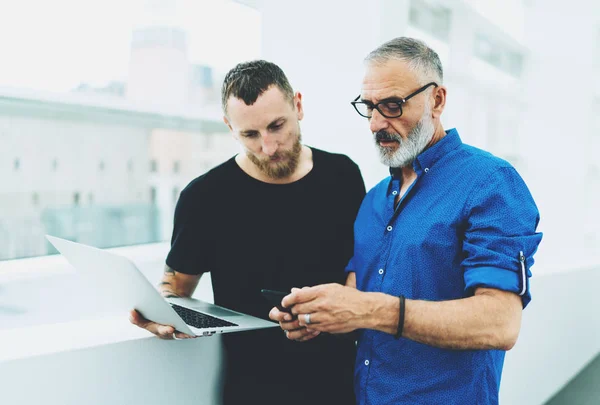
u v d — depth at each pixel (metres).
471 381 0.91
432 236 0.91
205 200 1.20
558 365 2.38
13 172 1.63
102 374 1.02
